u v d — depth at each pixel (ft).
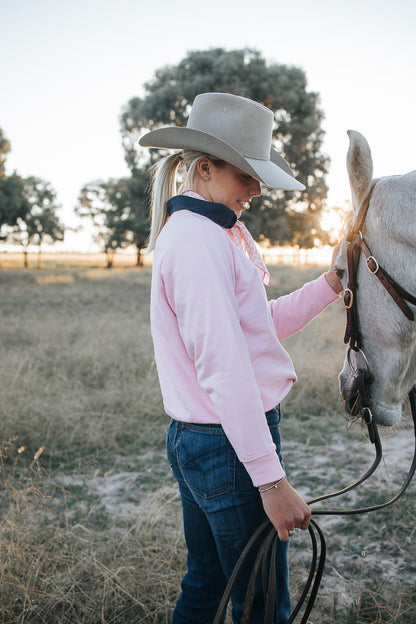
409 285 4.55
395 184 4.66
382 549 8.47
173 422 4.74
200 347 3.80
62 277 104.94
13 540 7.91
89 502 10.35
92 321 33.60
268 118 4.54
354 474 11.30
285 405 15.67
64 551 8.08
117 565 7.76
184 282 3.91
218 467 4.19
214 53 83.61
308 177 83.71
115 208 158.92
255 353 4.21
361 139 4.53
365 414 4.98
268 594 4.05
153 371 18.03
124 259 293.84
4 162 128.57
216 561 5.07
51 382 17.17
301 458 12.34
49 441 13.05
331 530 9.14
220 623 3.89
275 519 3.79
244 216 75.51
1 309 45.73
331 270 5.57
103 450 12.84
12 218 155.84
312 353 19.49
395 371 4.90
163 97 81.51
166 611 6.84
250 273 4.25
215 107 4.54
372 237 4.72
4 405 13.96
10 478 10.91
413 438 13.20
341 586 7.59
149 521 8.96
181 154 4.89
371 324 4.90
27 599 6.95
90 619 6.88
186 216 4.20
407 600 7.14
